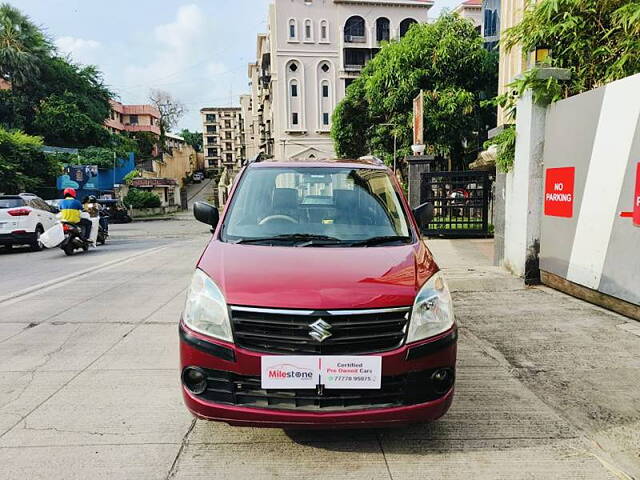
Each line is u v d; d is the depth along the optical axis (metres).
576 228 5.84
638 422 3.15
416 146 14.24
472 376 3.88
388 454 2.81
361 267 2.90
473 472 2.64
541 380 3.79
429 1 49.09
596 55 6.40
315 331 2.53
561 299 5.96
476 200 13.39
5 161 25.81
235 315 2.64
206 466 2.70
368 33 48.78
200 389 2.71
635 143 4.87
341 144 30.20
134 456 2.79
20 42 39.88
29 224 13.59
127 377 3.93
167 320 5.57
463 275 7.28
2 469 2.66
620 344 4.46
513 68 11.23
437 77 20.69
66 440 2.97
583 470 2.66
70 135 40.97
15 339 4.92
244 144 87.44
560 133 6.10
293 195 3.87
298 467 2.69
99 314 5.85
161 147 63.59
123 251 12.85
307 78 49.16
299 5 48.44
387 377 2.60
